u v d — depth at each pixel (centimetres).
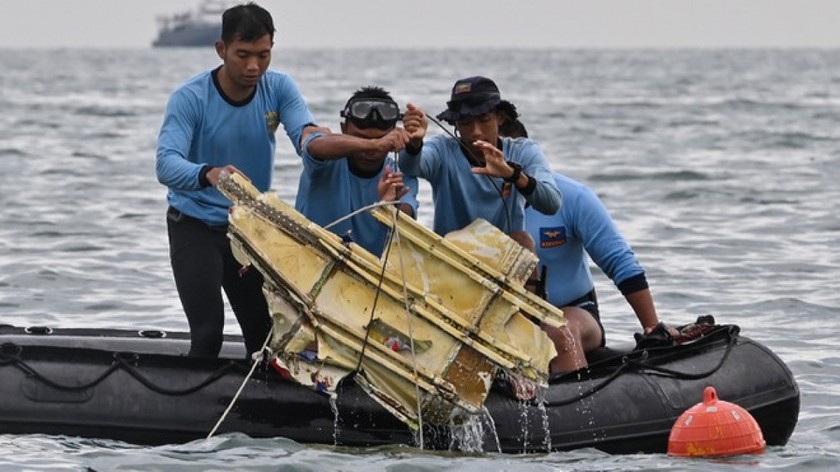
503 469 2483
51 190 7194
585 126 12256
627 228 6003
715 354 2806
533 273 2725
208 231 2720
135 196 6956
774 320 4166
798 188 7362
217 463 2452
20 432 2559
